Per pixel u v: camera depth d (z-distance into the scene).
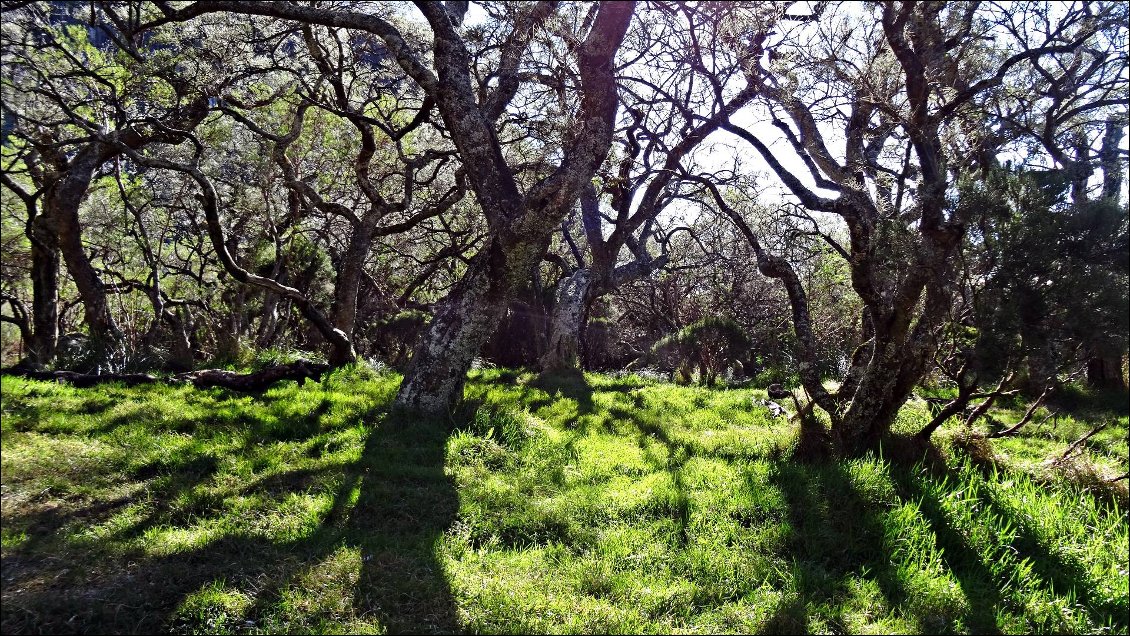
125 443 5.98
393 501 5.22
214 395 7.89
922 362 6.29
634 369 15.80
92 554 4.11
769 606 3.97
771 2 7.54
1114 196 5.39
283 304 17.09
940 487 5.44
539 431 7.30
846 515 5.07
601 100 7.68
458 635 3.62
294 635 3.53
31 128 10.11
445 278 21.47
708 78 8.80
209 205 9.06
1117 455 7.52
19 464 5.23
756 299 19.75
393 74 12.46
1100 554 4.70
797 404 6.93
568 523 5.00
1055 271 5.16
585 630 3.71
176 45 11.23
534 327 16.25
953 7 6.79
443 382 7.37
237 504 4.96
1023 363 6.02
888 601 4.09
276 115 14.20
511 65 8.11
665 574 4.34
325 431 6.89
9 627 3.38
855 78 7.14
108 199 14.86
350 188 16.12
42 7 9.81
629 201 12.38
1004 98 7.12
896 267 6.14
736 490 5.55
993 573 4.45
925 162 6.25
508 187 7.62
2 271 16.78
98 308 10.41
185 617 3.62
